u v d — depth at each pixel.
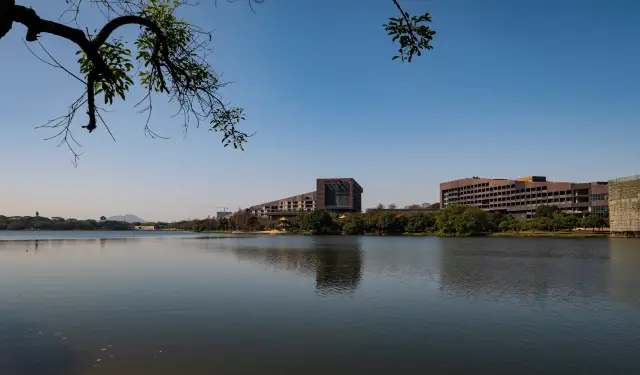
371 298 34.28
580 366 19.41
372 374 18.30
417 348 21.75
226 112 10.91
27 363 19.12
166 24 10.47
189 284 41.25
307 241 144.25
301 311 29.47
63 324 25.72
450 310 30.08
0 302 32.00
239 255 78.31
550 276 47.94
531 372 18.70
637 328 25.72
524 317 28.25
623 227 160.12
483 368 19.11
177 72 9.84
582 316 28.58
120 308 30.08
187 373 18.14
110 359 19.73
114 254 80.31
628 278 46.53
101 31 7.72
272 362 19.56
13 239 160.00
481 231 180.12
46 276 46.94
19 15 6.38
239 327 25.33
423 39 9.46
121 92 9.76
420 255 78.00
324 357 20.31
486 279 45.50
